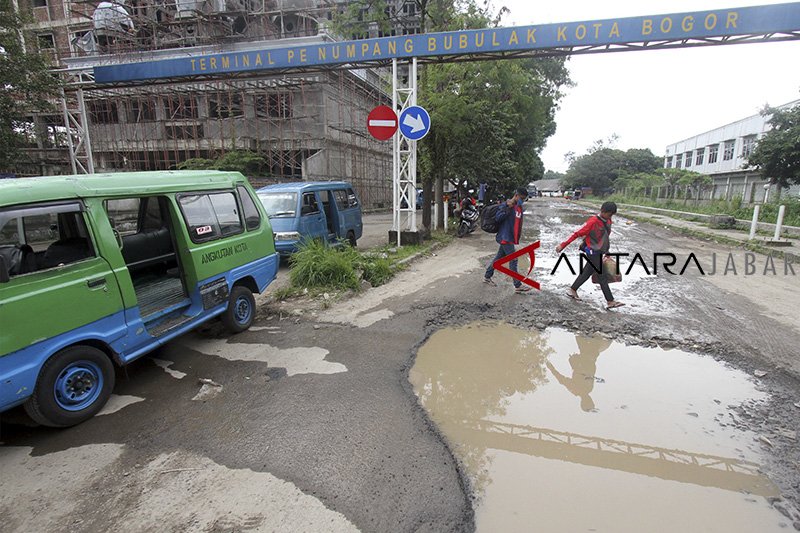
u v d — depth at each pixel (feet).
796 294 23.80
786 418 11.75
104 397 12.18
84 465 9.87
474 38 31.01
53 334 10.70
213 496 8.81
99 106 82.53
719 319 19.52
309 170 76.84
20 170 59.72
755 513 8.48
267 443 10.55
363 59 33.09
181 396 12.95
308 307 21.11
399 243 37.22
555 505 8.66
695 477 9.49
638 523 8.22
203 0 79.36
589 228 20.92
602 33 29.40
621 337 17.62
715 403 12.60
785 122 52.80
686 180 88.79
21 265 10.41
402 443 10.58
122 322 12.65
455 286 25.34
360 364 15.10
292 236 29.40
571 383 13.91
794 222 47.29
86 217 11.89
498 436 11.05
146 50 81.30
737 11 27.55
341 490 8.96
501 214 24.11
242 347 16.60
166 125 82.12
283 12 79.20
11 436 11.06
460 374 14.56
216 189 17.20
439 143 43.16
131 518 8.29
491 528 8.08
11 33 47.73
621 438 10.97
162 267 18.85
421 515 8.33
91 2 81.51
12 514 8.46
